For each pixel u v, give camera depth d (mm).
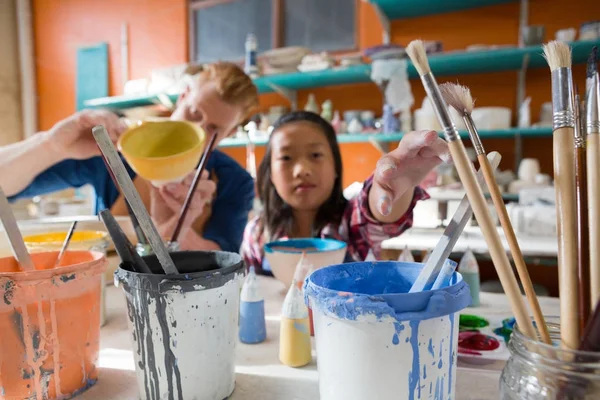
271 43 2902
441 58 2088
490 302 780
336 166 1141
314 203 1094
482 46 2096
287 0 2840
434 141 471
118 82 3391
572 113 330
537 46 1939
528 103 2145
